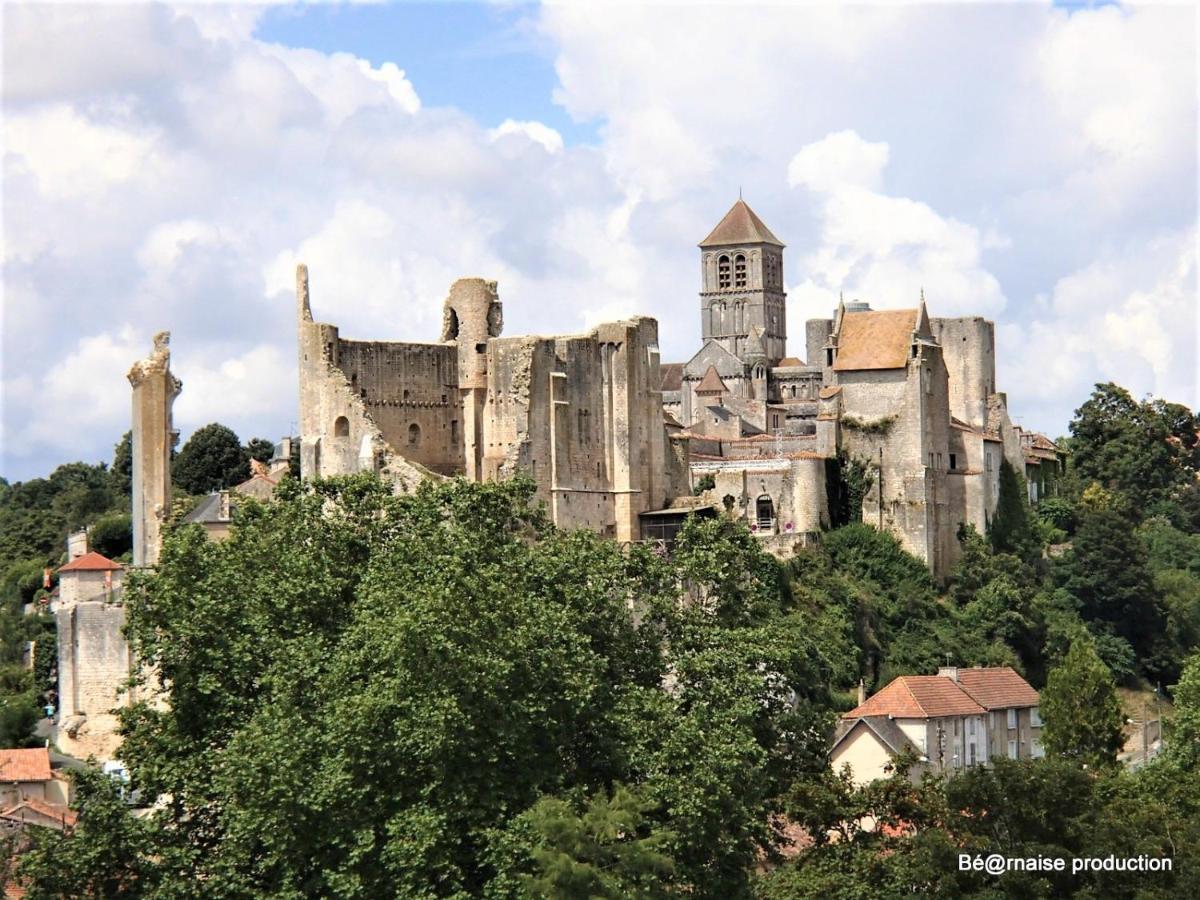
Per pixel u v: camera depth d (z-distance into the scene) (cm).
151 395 18562
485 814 11194
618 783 11469
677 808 11569
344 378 19938
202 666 12331
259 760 11194
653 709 12062
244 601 12488
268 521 13275
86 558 19750
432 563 12338
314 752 11350
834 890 12294
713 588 13738
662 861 10944
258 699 12038
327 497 14525
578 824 10850
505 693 11494
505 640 11588
